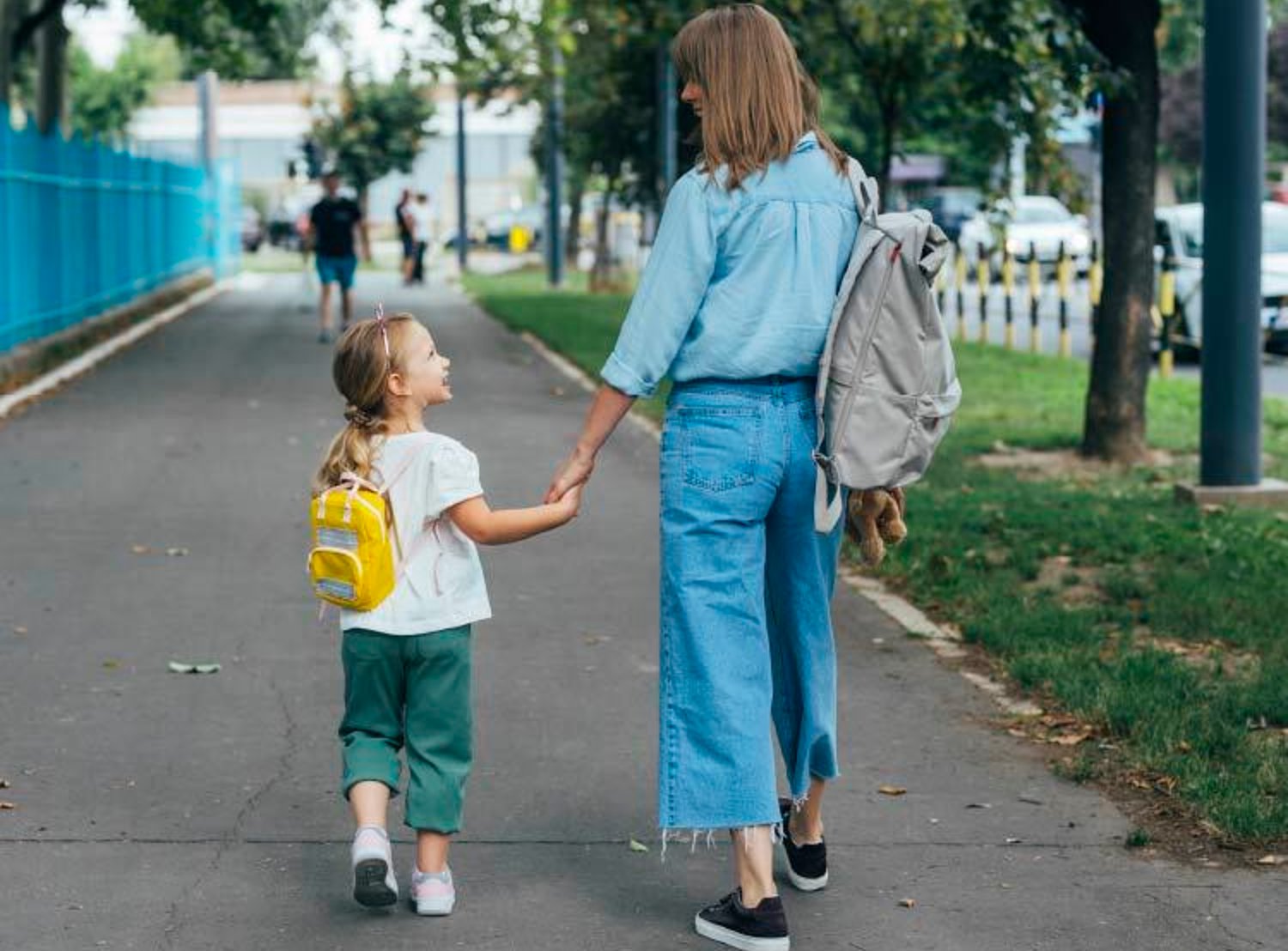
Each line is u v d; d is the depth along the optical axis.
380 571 4.48
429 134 53.19
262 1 26.53
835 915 4.61
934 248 4.34
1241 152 10.73
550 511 4.45
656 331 4.29
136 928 4.47
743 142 4.32
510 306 28.56
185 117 76.75
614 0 15.05
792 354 4.32
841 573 8.84
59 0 24.50
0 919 4.50
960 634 7.61
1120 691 6.34
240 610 8.00
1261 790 5.38
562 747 6.04
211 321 25.78
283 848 5.05
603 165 33.91
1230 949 4.39
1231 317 10.88
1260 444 11.01
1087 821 5.29
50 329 19.58
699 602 4.36
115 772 5.70
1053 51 11.84
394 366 4.50
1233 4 10.53
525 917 4.59
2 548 9.30
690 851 5.08
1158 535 9.53
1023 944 4.42
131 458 12.48
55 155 19.95
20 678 6.82
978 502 10.83
